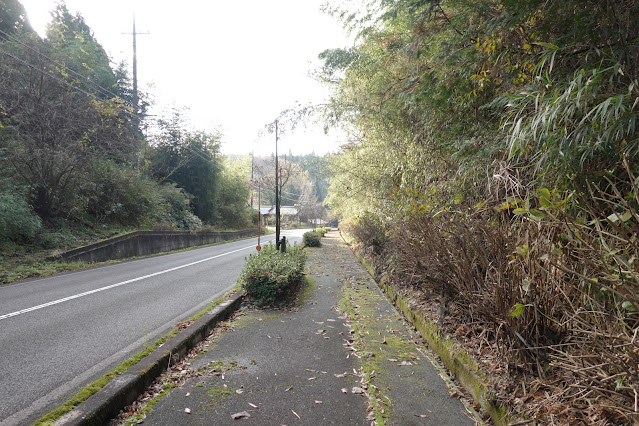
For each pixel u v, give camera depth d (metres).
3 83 12.51
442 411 2.71
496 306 2.79
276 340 4.33
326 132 6.91
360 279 8.74
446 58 3.40
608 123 2.07
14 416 2.80
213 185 29.84
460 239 3.44
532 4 2.52
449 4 3.21
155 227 19.47
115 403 2.67
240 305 6.09
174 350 3.66
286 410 2.73
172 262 13.24
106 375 3.01
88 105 14.88
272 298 5.95
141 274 10.09
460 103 3.77
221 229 30.58
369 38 5.23
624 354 1.78
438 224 4.00
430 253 3.95
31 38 13.40
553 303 2.43
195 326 4.41
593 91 2.01
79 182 15.12
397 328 4.78
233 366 3.56
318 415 2.67
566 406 2.10
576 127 2.18
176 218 23.81
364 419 2.62
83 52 17.67
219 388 3.09
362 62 5.92
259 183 37.91
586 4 2.34
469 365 3.05
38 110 13.30
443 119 4.40
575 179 2.31
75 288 7.89
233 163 40.56
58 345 4.34
